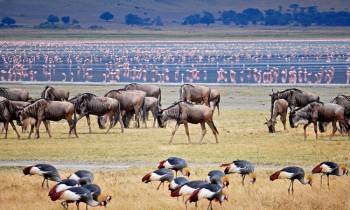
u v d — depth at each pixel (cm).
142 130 18888
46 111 17150
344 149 15375
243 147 15700
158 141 16762
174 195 9081
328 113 16788
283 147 15662
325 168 10756
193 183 9062
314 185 11075
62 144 16200
